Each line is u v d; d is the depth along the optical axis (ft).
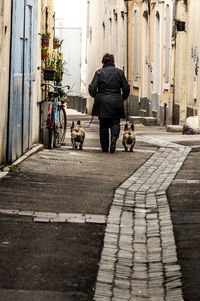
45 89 61.11
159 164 48.03
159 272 22.43
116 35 133.28
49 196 33.91
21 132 47.21
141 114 110.11
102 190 36.45
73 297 19.77
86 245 25.36
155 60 102.17
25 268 22.20
